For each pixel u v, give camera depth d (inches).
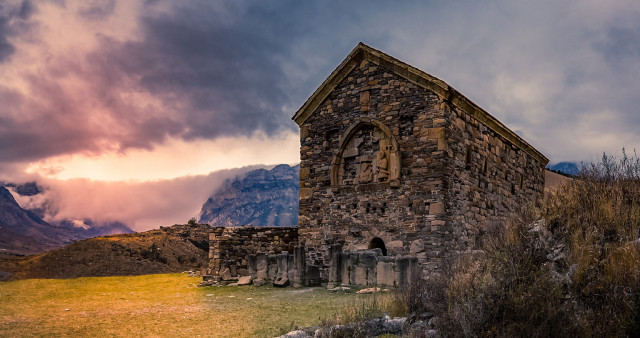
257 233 889.5
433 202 677.3
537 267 366.6
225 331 430.3
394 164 719.7
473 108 761.6
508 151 924.6
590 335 290.0
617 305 303.1
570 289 336.2
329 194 796.0
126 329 442.9
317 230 800.3
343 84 806.5
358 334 367.9
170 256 1195.9
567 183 483.2
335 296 597.0
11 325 453.7
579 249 354.0
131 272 1027.9
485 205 800.9
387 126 740.0
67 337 413.4
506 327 316.5
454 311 343.3
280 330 421.4
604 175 457.1
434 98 700.7
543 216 436.5
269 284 767.7
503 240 420.5
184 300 624.4
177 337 412.8
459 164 722.2
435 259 657.6
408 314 402.6
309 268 719.7
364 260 633.0
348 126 786.8
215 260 836.0
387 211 722.8
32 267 947.3
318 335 373.4
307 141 837.2
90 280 813.2
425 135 700.0
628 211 388.8
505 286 347.9
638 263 322.7
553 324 303.0
